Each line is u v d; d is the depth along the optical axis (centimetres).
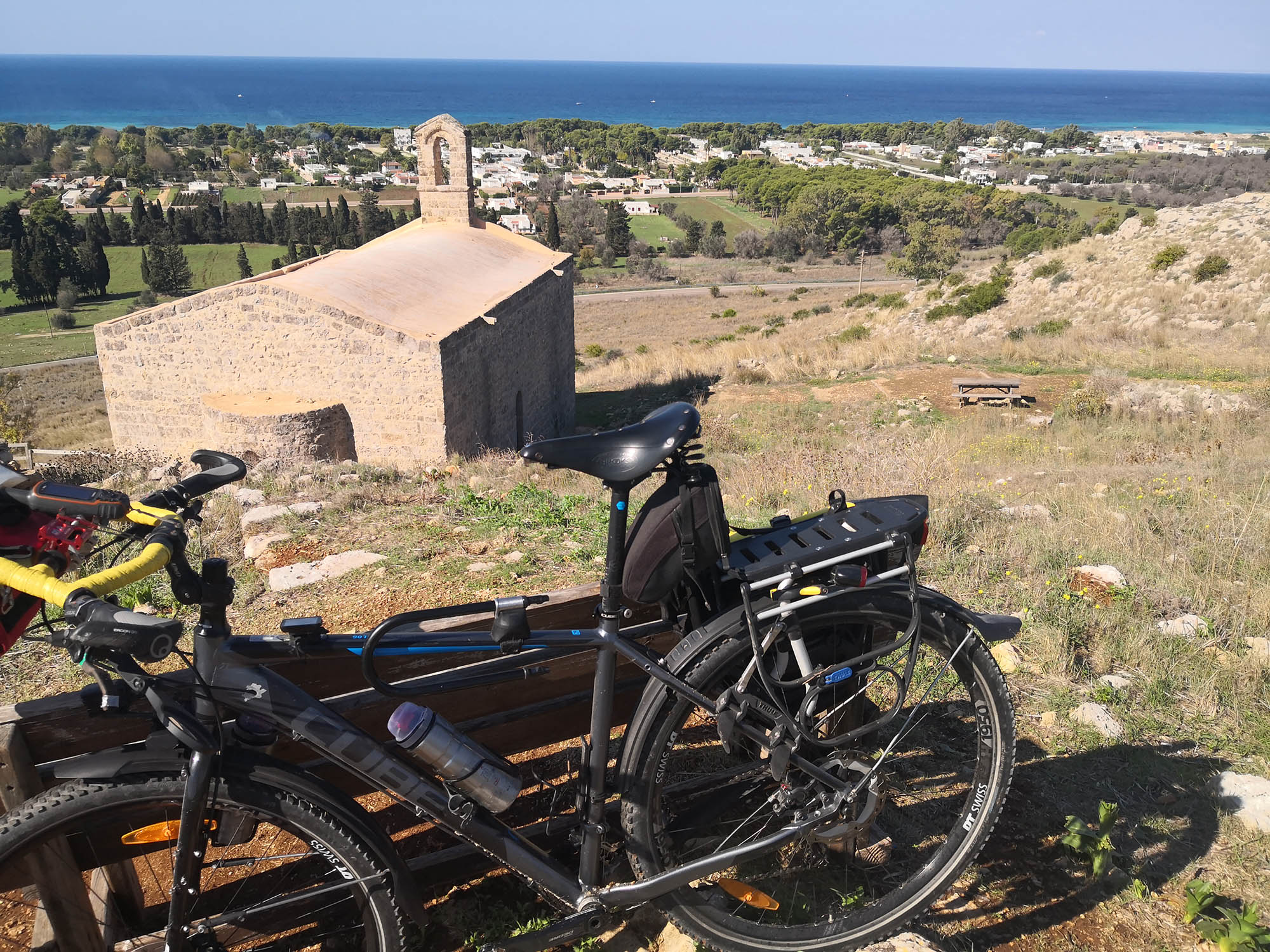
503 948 226
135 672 187
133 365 2008
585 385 3369
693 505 212
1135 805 320
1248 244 2728
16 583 166
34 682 426
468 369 2066
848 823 248
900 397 1980
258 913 227
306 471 1190
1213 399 1662
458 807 219
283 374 1967
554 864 233
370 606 502
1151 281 2764
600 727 229
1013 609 475
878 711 283
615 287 9238
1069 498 782
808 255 11544
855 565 223
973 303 3020
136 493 1223
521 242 3142
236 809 203
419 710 213
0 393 4134
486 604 214
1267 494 791
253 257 12350
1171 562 567
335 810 207
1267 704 384
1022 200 12975
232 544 684
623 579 221
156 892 277
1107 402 1702
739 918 247
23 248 10175
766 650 227
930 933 265
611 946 258
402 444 1972
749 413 1959
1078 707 379
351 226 12694
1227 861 291
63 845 220
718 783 272
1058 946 260
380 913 215
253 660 202
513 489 890
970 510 685
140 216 13050
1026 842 302
